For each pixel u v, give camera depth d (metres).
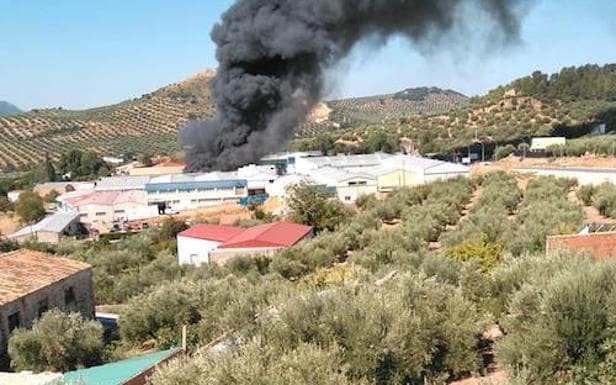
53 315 17.08
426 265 16.62
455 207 43.88
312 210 45.00
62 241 57.06
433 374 9.45
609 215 32.62
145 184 78.81
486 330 10.86
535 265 11.77
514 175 61.69
